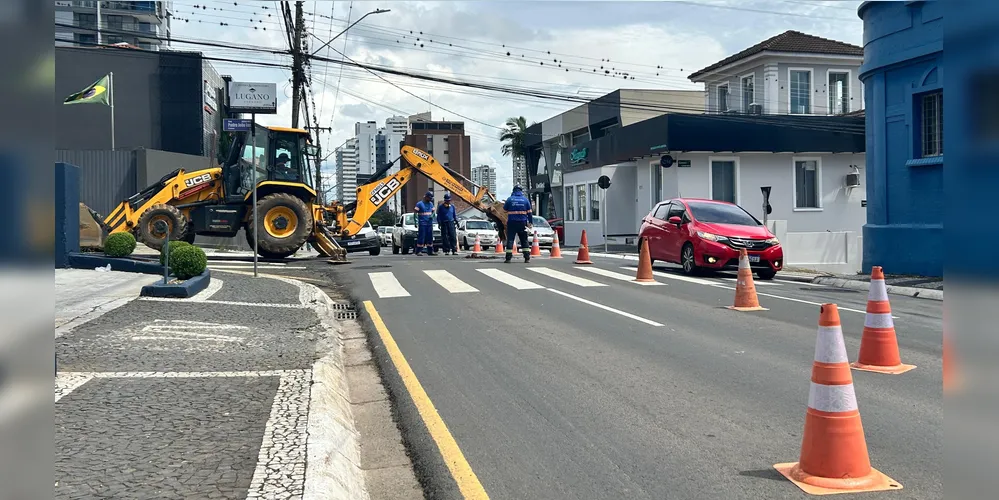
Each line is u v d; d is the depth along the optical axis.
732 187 30.84
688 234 16.72
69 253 14.03
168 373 6.77
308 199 20.92
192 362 7.25
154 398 5.91
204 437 4.98
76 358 7.19
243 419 5.41
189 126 38.41
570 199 41.81
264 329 9.18
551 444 5.49
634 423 5.93
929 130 16.34
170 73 38.22
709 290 13.78
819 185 31.48
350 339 9.86
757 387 6.93
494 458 5.24
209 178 20.81
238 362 7.34
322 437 5.04
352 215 22.92
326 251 20.69
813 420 4.67
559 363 8.01
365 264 19.42
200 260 12.26
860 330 9.78
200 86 38.56
